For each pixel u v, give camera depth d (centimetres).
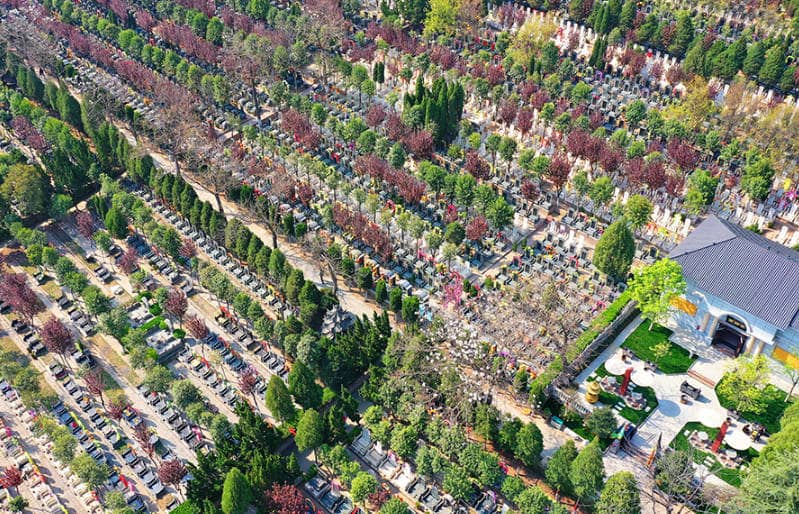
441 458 10781
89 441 11938
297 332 13100
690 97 18125
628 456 11369
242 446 10950
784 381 12412
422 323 13650
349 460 11094
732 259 12619
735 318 12519
